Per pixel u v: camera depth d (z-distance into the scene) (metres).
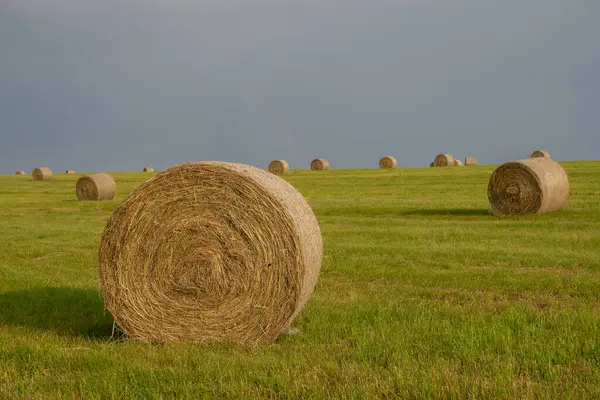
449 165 76.31
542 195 24.97
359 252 16.83
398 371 7.22
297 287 9.09
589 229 20.17
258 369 7.58
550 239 18.11
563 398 6.41
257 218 9.18
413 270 14.22
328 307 10.84
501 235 19.31
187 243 9.38
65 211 33.69
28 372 7.86
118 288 9.45
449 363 7.62
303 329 9.72
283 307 9.12
